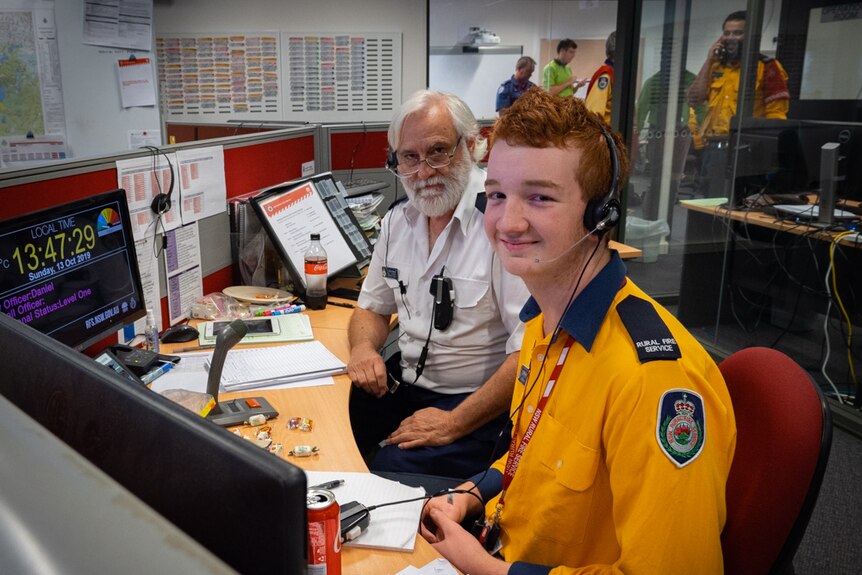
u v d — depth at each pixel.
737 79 3.98
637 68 4.37
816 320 3.63
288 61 5.13
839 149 3.10
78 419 0.53
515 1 5.31
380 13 5.15
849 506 2.35
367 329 1.89
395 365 1.99
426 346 1.81
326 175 2.57
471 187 1.79
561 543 1.00
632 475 0.88
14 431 0.35
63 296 1.37
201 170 2.04
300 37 5.09
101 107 4.06
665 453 0.86
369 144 3.07
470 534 1.10
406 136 1.76
